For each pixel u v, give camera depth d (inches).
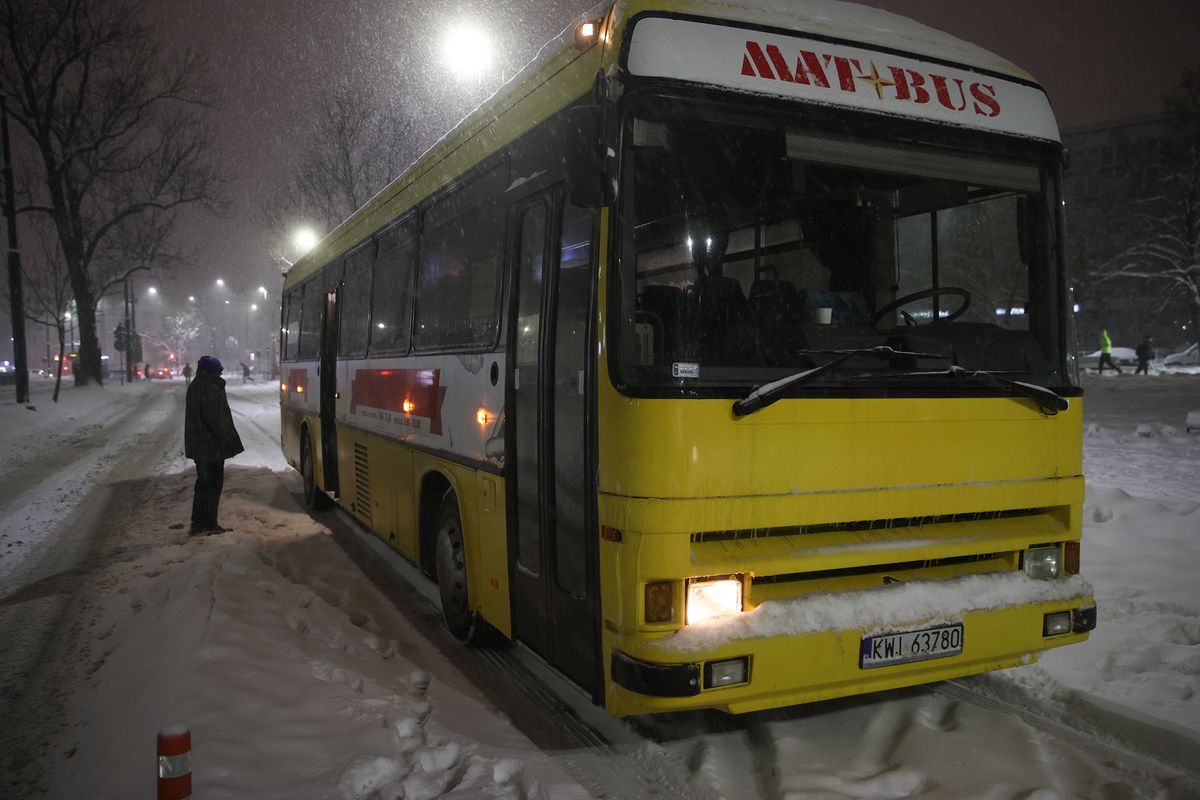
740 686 133.4
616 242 141.5
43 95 1392.7
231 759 137.2
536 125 174.7
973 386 155.6
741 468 137.3
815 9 161.9
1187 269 1555.1
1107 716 160.7
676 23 146.8
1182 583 237.9
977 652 148.3
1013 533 156.9
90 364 1684.3
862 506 144.6
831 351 147.0
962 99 163.8
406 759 144.3
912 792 138.6
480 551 200.4
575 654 155.6
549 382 164.9
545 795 133.7
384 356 290.5
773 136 148.5
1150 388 1072.2
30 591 273.9
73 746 159.2
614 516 137.5
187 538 339.9
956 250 173.0
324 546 338.6
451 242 228.1
